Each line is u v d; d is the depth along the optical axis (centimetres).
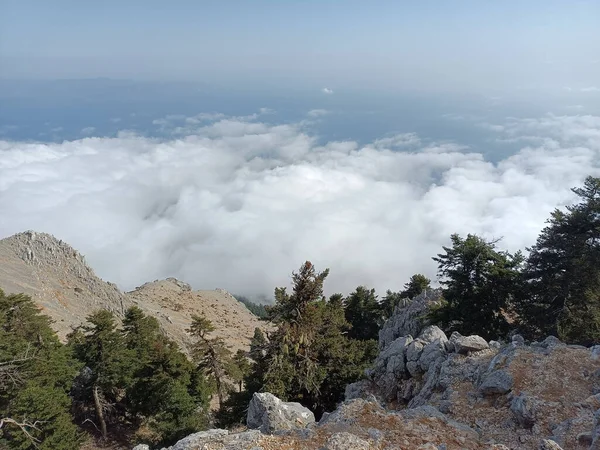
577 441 1492
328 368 3123
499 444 1488
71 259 8356
